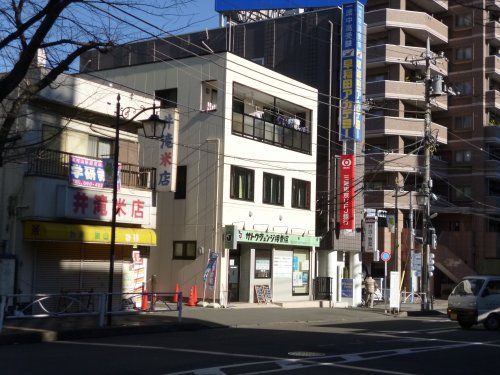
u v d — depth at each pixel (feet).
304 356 43.50
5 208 67.46
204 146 91.71
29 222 66.74
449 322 82.69
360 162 115.65
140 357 40.50
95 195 72.43
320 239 108.06
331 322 78.95
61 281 71.41
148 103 83.15
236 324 68.64
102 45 47.75
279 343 51.31
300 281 105.81
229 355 42.63
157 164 84.84
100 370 34.71
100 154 77.56
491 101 165.89
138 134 83.92
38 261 69.10
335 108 117.19
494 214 166.40
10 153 65.67
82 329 54.34
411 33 159.53
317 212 112.78
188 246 91.56
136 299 79.05
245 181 94.99
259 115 100.58
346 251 114.62
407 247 146.30
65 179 70.64
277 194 101.50
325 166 115.14
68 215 69.05
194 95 93.50
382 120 148.25
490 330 71.05
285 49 125.90
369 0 161.58
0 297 53.93
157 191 83.71
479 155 164.86
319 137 116.37
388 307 107.04
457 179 166.91
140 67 98.68
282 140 103.24
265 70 99.45
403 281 144.46
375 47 152.97
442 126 163.73
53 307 70.28
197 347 47.09
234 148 92.22
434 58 109.60
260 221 96.78
